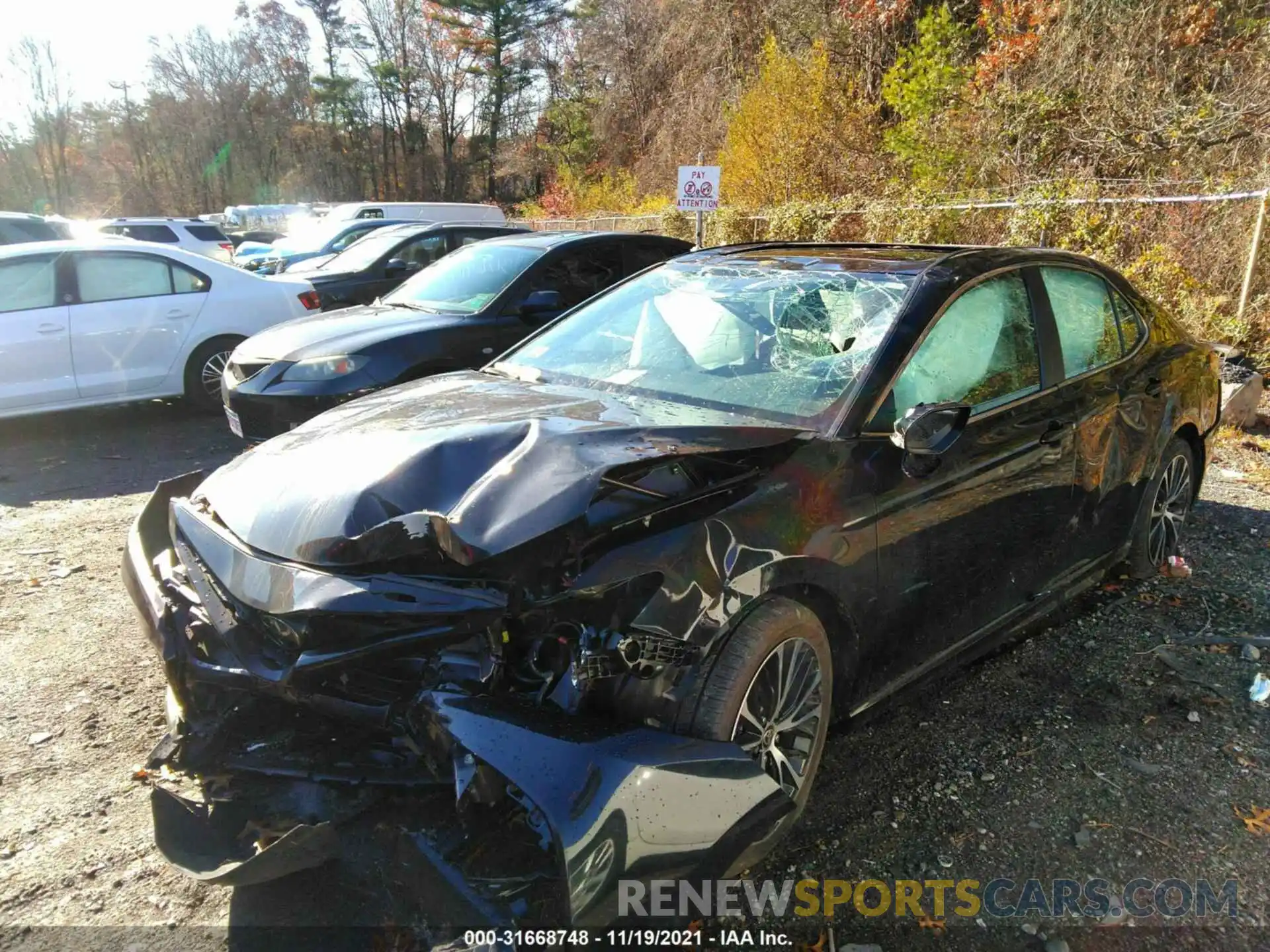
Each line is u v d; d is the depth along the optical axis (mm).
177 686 2355
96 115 57562
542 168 47750
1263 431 6809
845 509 2502
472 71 54656
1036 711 3166
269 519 2346
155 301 7746
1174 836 2521
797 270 3486
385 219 18375
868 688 2744
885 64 17547
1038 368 3357
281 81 60438
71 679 3457
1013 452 3072
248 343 6344
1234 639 3666
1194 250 8172
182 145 59344
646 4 31094
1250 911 2254
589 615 2045
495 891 1815
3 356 7105
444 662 2055
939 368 2967
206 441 7422
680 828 1913
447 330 6035
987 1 15062
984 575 3080
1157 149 10500
